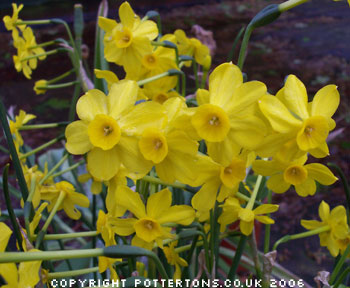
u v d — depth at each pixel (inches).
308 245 20.8
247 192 9.4
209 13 62.5
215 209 8.6
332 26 54.5
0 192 24.6
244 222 8.5
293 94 6.1
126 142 6.2
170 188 12.1
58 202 9.1
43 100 37.8
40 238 7.7
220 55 46.0
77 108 6.5
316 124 6.0
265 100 5.9
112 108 6.4
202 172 7.1
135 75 10.3
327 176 7.7
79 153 6.3
